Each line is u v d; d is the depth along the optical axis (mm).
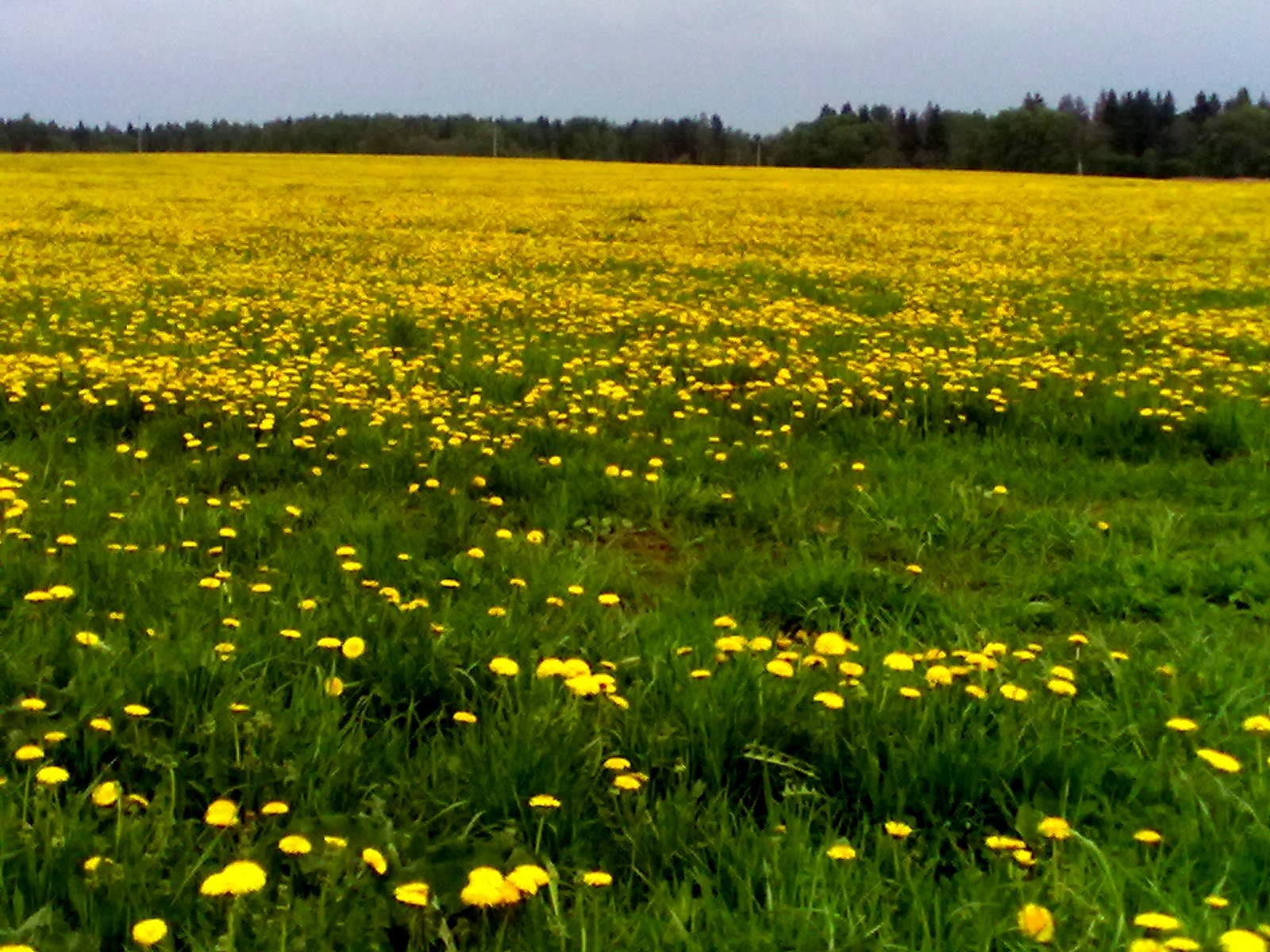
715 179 45500
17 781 2627
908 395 8125
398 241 21250
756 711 3055
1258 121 103188
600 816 2646
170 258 17906
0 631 3605
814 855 2496
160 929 1968
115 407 7109
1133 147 111125
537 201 31922
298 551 4703
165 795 2615
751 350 10102
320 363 9148
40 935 2027
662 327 11656
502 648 3576
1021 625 4441
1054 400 7977
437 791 2723
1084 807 2758
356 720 3090
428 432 6902
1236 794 2812
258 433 6844
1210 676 3717
